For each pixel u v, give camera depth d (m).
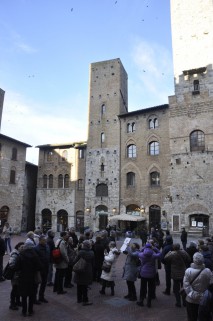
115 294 12.16
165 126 38.81
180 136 37.00
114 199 41.12
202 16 38.66
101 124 44.47
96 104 45.62
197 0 39.31
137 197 39.38
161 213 36.97
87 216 42.66
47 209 46.66
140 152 40.34
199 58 37.66
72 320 9.12
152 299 11.52
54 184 46.88
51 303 10.70
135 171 40.25
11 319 9.03
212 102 35.66
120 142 42.47
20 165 44.94
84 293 10.70
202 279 7.25
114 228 35.91
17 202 43.59
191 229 34.53
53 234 12.99
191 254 11.44
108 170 42.44
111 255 12.20
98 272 14.10
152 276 10.55
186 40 38.94
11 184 42.91
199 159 35.38
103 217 41.78
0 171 41.25
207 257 10.53
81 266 10.46
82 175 45.03
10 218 42.22
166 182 37.31
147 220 37.97
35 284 9.45
